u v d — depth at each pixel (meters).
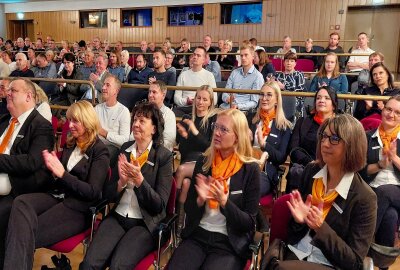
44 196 1.97
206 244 1.61
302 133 2.49
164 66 4.65
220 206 1.55
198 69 3.95
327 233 1.28
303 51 7.94
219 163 1.66
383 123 2.08
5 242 1.75
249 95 3.69
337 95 2.44
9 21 13.33
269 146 2.39
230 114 1.62
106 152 2.00
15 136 2.11
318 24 9.16
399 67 8.71
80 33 12.19
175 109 3.84
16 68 5.77
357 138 1.31
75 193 1.89
